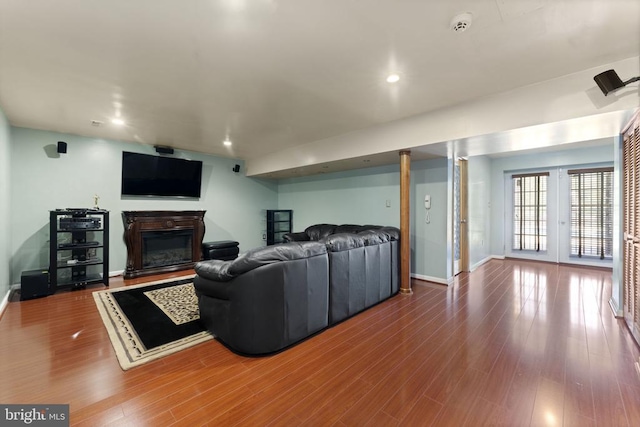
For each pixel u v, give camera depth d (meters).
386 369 2.02
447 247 4.32
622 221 2.95
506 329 2.68
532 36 1.86
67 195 4.35
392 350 2.30
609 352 2.23
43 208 4.14
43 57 2.14
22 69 2.32
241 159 6.61
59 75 2.43
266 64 2.24
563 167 5.83
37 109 3.27
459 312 3.14
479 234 5.84
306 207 6.58
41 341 2.44
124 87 2.67
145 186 5.08
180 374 1.96
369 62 2.21
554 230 5.95
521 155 6.21
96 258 4.31
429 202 4.49
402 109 3.24
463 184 5.16
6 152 3.44
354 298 3.05
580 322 2.83
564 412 1.58
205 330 2.65
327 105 3.12
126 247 4.84
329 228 5.16
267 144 5.10
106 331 2.63
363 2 1.55
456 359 2.15
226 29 1.80
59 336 2.54
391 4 1.56
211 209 6.09
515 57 2.12
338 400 1.70
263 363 2.11
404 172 3.77
